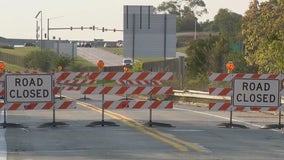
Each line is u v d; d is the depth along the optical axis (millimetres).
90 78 46719
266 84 45688
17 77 44438
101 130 44094
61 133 42125
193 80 110000
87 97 101125
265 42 73875
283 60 71562
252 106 45906
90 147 35125
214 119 54875
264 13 74125
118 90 46781
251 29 76688
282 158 31703
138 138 39344
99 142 37312
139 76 47000
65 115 58281
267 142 38031
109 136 40406
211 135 41469
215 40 122375
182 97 88875
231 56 104812
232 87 46031
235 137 40500
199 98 83562
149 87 47000
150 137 39875
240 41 116375
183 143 36875
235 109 46188
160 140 38281
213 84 90562
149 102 47000
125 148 34750
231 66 56438
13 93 44438
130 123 49562
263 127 47188
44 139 38781
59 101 45406
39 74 44844
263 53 74188
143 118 54906
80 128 45625
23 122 50750
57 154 32500
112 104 47094
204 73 114500
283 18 71688
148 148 34781
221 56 112438
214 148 34906
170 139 38750
